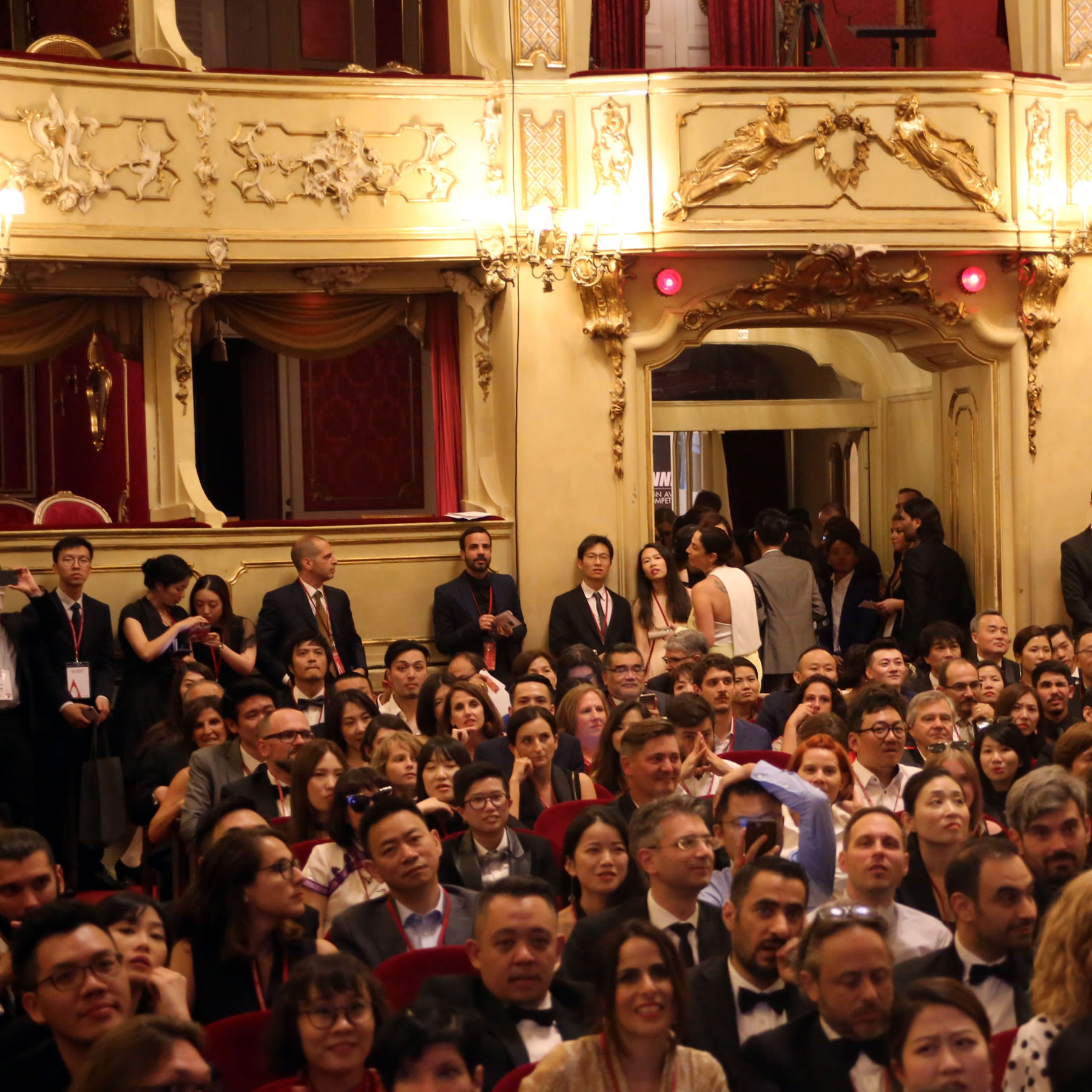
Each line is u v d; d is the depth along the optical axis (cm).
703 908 467
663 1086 361
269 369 1358
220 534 939
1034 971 392
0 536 875
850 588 1079
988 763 647
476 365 1027
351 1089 362
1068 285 1071
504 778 586
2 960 414
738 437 1404
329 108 982
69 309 989
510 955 404
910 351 1113
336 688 753
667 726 586
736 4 1188
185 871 667
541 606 1005
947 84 1019
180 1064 293
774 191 1006
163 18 979
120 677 920
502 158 1002
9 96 912
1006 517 1071
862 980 365
